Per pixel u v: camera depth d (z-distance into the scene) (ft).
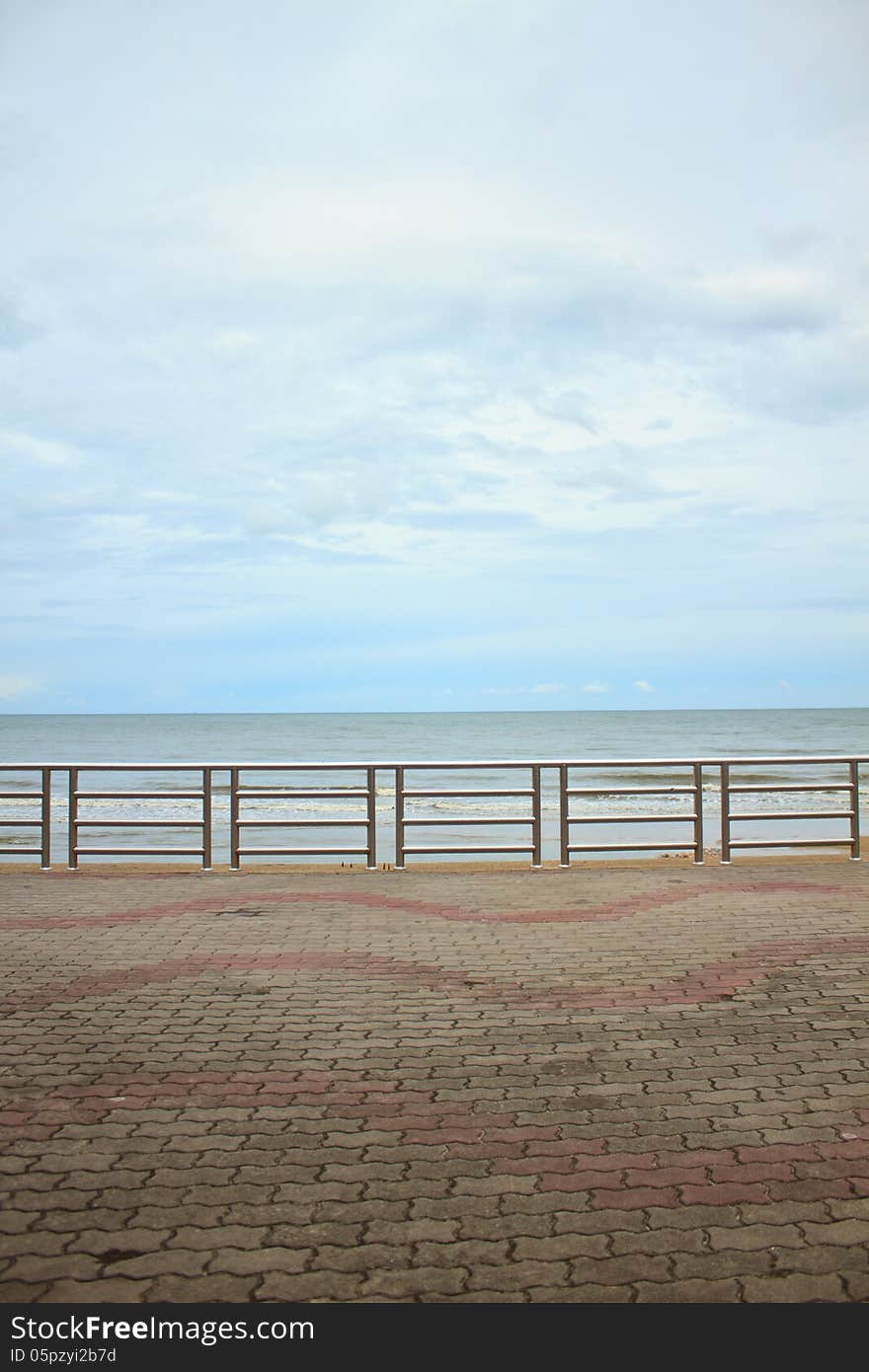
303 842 73.10
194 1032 19.54
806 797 113.60
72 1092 16.39
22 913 31.71
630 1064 17.65
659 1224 11.95
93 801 112.68
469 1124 15.02
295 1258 11.27
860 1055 17.99
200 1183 13.07
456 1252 11.40
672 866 41.01
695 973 23.86
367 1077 17.08
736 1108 15.53
